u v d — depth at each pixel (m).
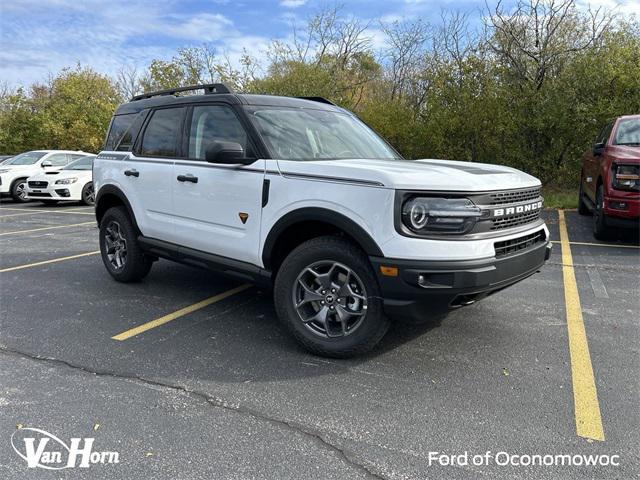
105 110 28.55
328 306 3.60
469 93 13.54
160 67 22.50
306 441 2.64
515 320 4.42
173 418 2.86
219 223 4.21
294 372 3.44
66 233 9.58
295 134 4.16
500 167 4.12
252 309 4.76
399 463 2.46
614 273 6.07
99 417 2.87
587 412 2.91
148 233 5.05
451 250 3.13
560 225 9.54
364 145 4.56
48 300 5.06
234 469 2.42
